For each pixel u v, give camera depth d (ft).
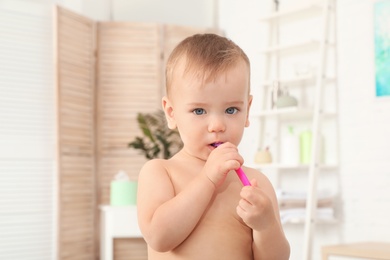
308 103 11.13
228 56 2.92
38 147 12.09
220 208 3.02
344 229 10.30
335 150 10.53
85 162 12.89
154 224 2.83
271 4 12.05
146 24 13.56
